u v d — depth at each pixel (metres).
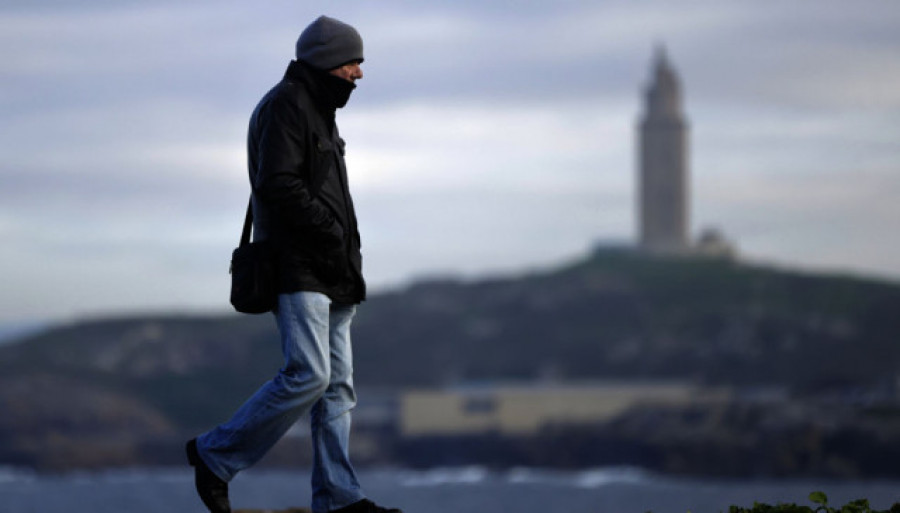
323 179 29.42
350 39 29.48
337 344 30.67
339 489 30.84
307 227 29.02
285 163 28.75
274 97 29.19
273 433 29.73
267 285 29.42
